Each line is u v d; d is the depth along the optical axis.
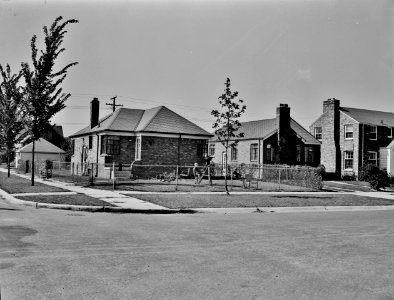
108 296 4.70
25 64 20.28
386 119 41.72
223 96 19.52
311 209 15.80
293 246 7.89
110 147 30.98
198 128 33.38
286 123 37.03
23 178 28.89
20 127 27.25
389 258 7.02
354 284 5.44
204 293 4.90
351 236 9.23
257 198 17.84
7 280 5.18
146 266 6.07
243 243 8.06
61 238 7.92
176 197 16.84
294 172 28.83
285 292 5.02
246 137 38.00
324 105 40.62
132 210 13.06
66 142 76.94
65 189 19.34
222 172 34.53
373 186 27.69
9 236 7.91
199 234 8.96
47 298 4.58
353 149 38.12
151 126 31.02
